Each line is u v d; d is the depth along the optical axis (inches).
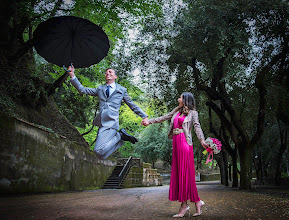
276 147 866.8
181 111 159.5
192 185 143.8
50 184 356.8
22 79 411.5
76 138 563.2
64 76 493.4
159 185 1072.8
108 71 153.1
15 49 425.4
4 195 252.4
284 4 426.3
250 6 428.8
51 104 566.6
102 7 404.5
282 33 474.6
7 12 391.5
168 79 581.0
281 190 494.6
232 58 495.5
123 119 1061.1
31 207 164.2
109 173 754.2
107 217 130.9
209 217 136.7
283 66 518.6
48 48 159.0
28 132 303.6
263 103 500.7
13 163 272.4
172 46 524.4
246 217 137.9
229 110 526.9
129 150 1449.3
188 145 149.6
